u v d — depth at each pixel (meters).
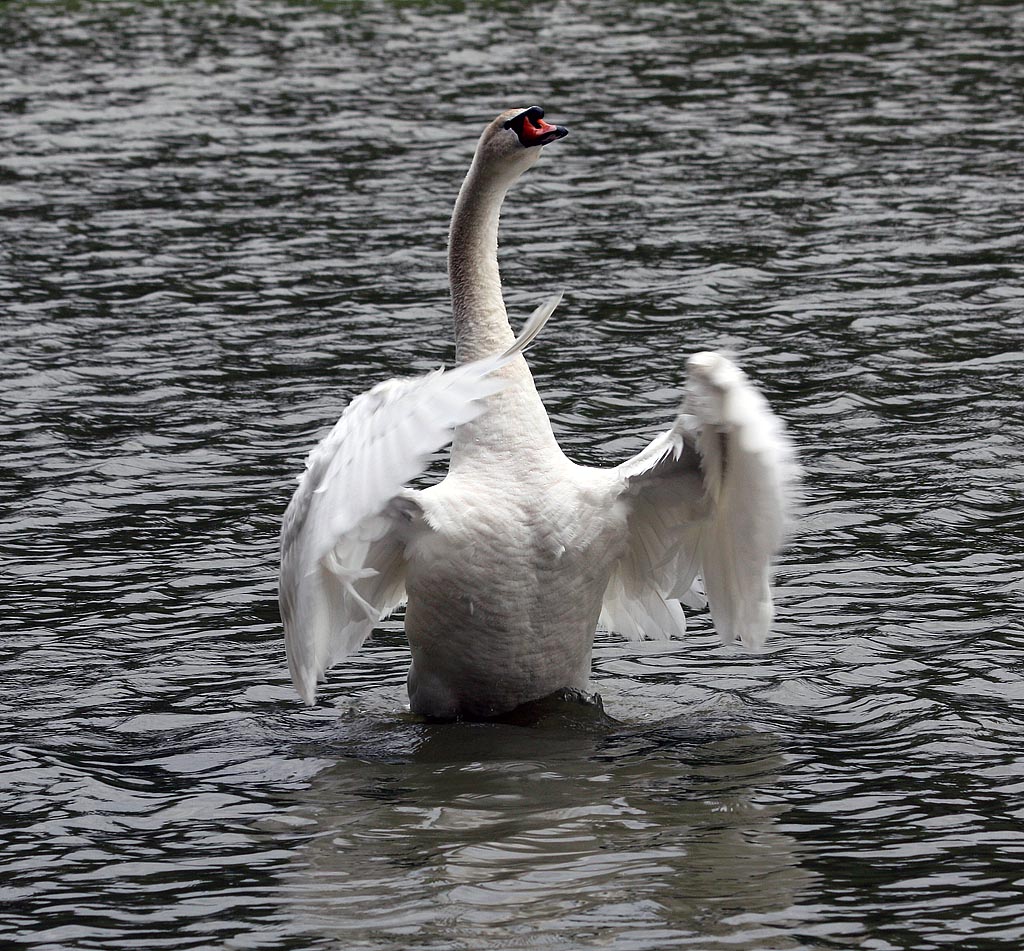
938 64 42.81
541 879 9.12
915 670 12.48
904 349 21.86
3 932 8.77
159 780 10.86
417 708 11.92
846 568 14.77
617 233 28.41
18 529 16.14
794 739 11.28
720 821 9.90
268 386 20.92
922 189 30.91
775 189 31.20
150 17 51.47
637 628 12.49
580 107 38.81
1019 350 21.66
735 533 11.12
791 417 19.39
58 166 33.78
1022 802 10.11
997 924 8.54
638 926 8.52
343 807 10.27
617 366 21.48
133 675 12.78
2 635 13.60
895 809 10.04
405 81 42.06
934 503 16.33
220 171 33.34
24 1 54.16
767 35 47.31
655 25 49.19
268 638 13.55
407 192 31.56
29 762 11.12
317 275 26.22
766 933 8.47
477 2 53.56
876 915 8.63
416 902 8.86
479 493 11.05
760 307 24.05
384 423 9.61
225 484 17.45
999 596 13.99
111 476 17.67
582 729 11.56
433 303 24.66
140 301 24.89
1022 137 34.94
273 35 48.47
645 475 11.19
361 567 11.17
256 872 9.38
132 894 9.17
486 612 11.16
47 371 21.48
